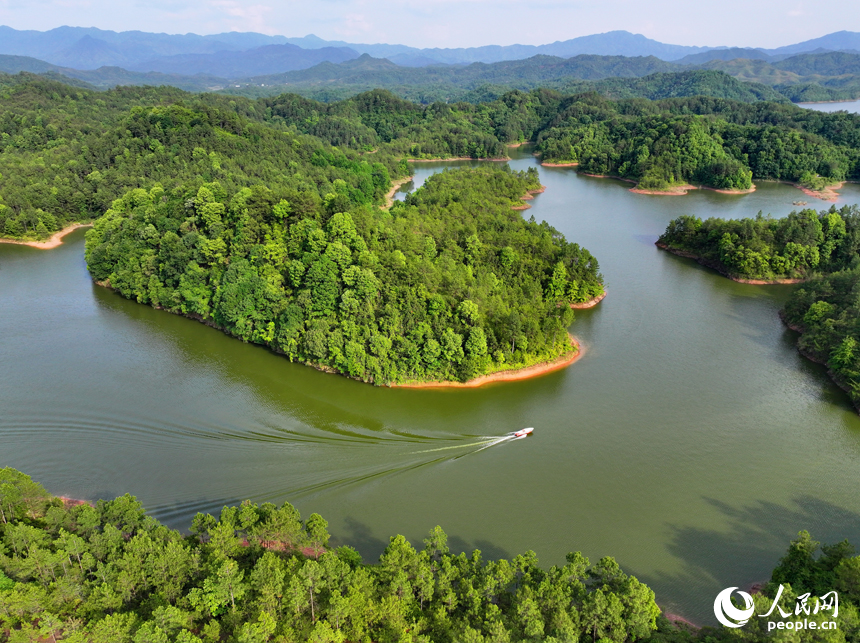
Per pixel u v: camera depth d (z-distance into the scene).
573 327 168.88
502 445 113.62
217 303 156.75
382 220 186.00
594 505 97.62
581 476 104.88
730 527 93.06
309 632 65.81
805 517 95.25
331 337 136.12
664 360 149.88
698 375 142.38
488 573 72.69
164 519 92.06
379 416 122.88
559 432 118.38
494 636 61.56
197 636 64.62
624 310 182.00
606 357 151.12
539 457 110.25
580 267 185.88
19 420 119.12
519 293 163.75
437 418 122.44
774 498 99.75
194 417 121.25
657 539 90.38
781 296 194.12
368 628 66.81
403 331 136.38
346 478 103.19
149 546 74.56
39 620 64.12
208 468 105.50
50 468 104.75
